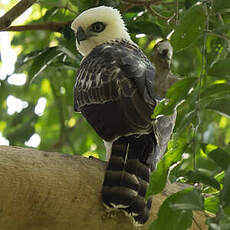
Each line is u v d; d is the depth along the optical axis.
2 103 19.25
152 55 11.84
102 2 13.23
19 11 11.45
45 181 8.34
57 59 13.07
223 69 7.87
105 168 9.12
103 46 11.93
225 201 7.27
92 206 8.67
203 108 7.93
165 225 7.60
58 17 14.80
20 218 8.32
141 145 9.46
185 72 12.24
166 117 9.91
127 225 8.86
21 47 17.47
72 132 19.56
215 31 8.38
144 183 9.05
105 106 10.04
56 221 8.52
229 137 18.39
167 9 13.66
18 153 8.40
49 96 20.53
